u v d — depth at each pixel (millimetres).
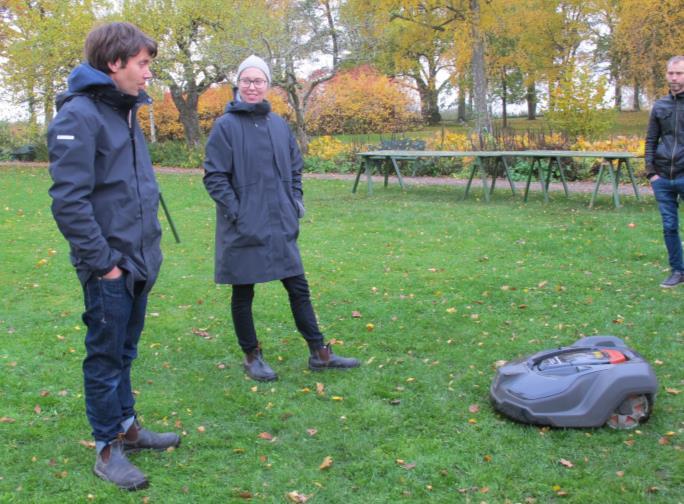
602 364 3477
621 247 7516
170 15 20406
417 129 32250
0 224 10078
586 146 16078
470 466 3160
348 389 4035
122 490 2990
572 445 3307
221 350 4742
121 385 3209
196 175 17469
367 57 21984
